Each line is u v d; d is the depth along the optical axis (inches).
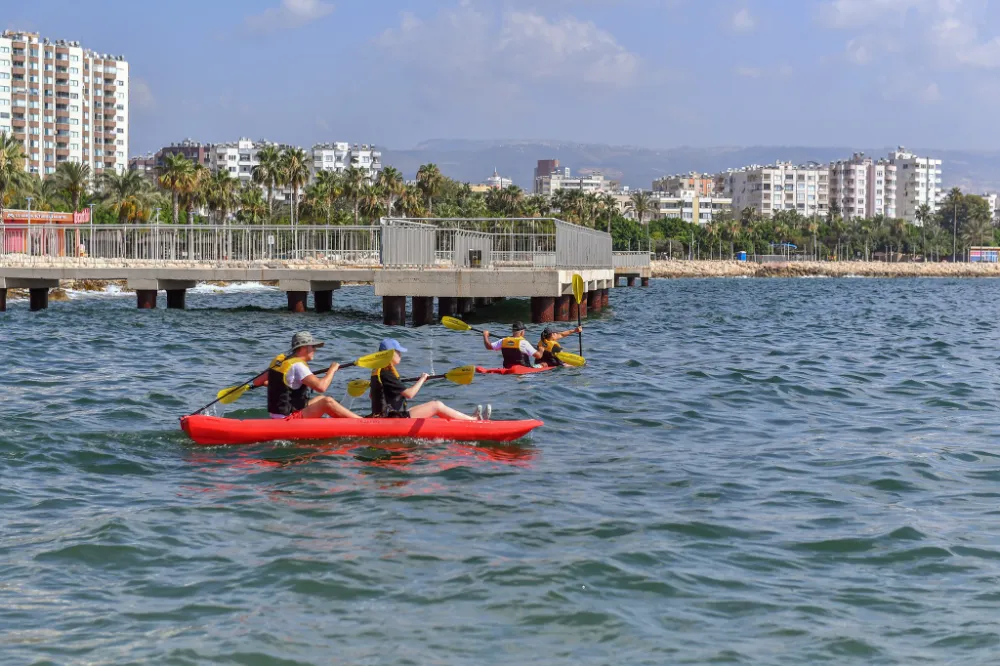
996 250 7500.0
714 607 272.7
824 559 310.7
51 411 543.8
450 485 395.5
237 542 322.0
